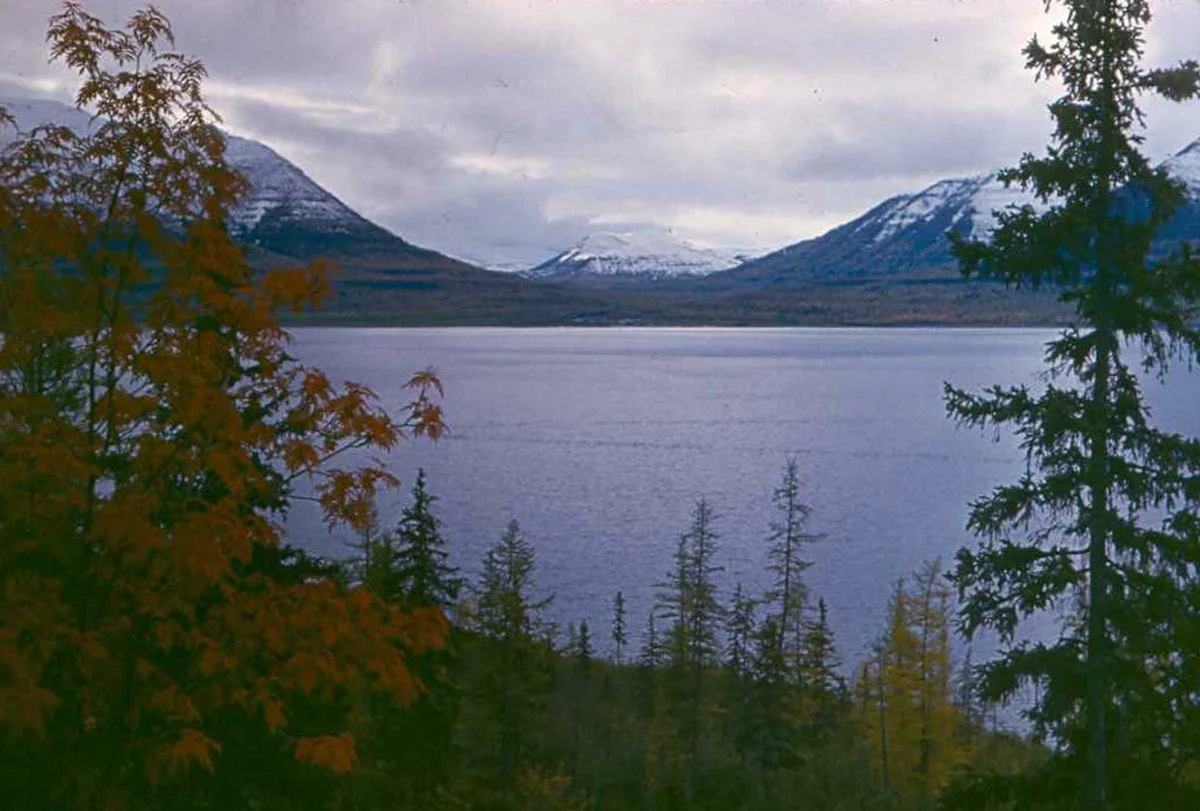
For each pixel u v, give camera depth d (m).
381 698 18.55
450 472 163.38
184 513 9.26
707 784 40.62
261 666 9.70
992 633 75.38
